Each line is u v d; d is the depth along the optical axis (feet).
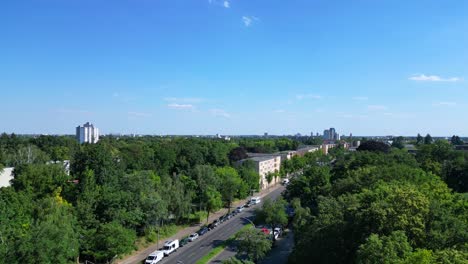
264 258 242.78
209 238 296.51
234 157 605.73
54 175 271.69
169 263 236.84
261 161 565.12
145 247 272.51
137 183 274.98
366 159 383.65
